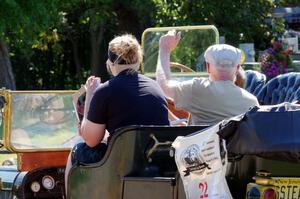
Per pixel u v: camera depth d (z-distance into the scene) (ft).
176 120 43.65
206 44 54.60
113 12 163.02
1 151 44.73
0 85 136.87
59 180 43.80
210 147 31.27
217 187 30.99
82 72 191.62
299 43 159.84
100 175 35.06
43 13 125.29
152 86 37.35
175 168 34.86
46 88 191.21
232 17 151.53
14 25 123.44
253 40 157.38
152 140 34.37
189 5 149.18
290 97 46.80
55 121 44.11
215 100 37.58
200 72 54.54
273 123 30.32
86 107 38.63
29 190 42.83
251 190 31.99
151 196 33.45
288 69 97.60
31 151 42.93
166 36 40.52
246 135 30.53
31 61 188.44
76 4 165.99
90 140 36.94
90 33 179.83
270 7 160.66
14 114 42.19
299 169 32.68
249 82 50.44
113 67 37.58
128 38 37.68
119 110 36.37
